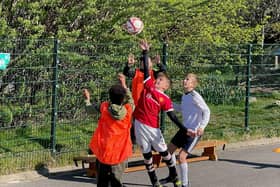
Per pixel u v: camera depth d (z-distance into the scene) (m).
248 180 9.48
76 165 9.87
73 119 11.85
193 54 14.30
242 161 10.95
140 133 8.43
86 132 11.77
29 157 10.00
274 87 18.45
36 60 11.38
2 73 11.29
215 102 15.77
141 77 9.55
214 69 15.55
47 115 11.45
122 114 7.41
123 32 12.92
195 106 8.50
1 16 11.84
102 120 7.53
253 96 18.02
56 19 12.52
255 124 14.48
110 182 7.59
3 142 10.71
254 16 23.06
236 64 15.53
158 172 9.80
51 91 11.07
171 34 15.77
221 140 12.34
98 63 12.29
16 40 10.86
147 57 8.96
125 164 7.70
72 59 11.63
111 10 13.05
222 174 9.85
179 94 13.42
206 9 15.59
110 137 7.42
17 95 11.36
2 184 8.85
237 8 18.06
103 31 12.74
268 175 9.88
